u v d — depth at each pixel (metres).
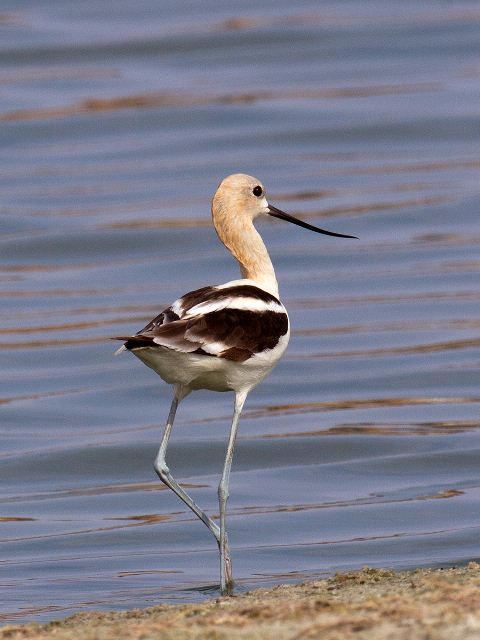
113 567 10.87
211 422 15.41
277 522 12.03
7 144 26.12
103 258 21.42
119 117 27.17
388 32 31.19
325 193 23.58
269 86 28.55
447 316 18.73
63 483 13.73
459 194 23.30
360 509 12.36
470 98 27.53
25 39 30.89
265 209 10.27
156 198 23.52
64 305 19.44
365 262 21.00
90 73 29.20
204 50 30.41
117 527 12.17
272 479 13.55
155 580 10.41
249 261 10.12
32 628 7.27
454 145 25.67
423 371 16.80
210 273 20.72
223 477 9.59
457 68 29.25
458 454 14.00
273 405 16.00
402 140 25.98
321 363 17.27
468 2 33.09
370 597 7.18
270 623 6.68
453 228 22.08
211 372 9.14
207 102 27.64
